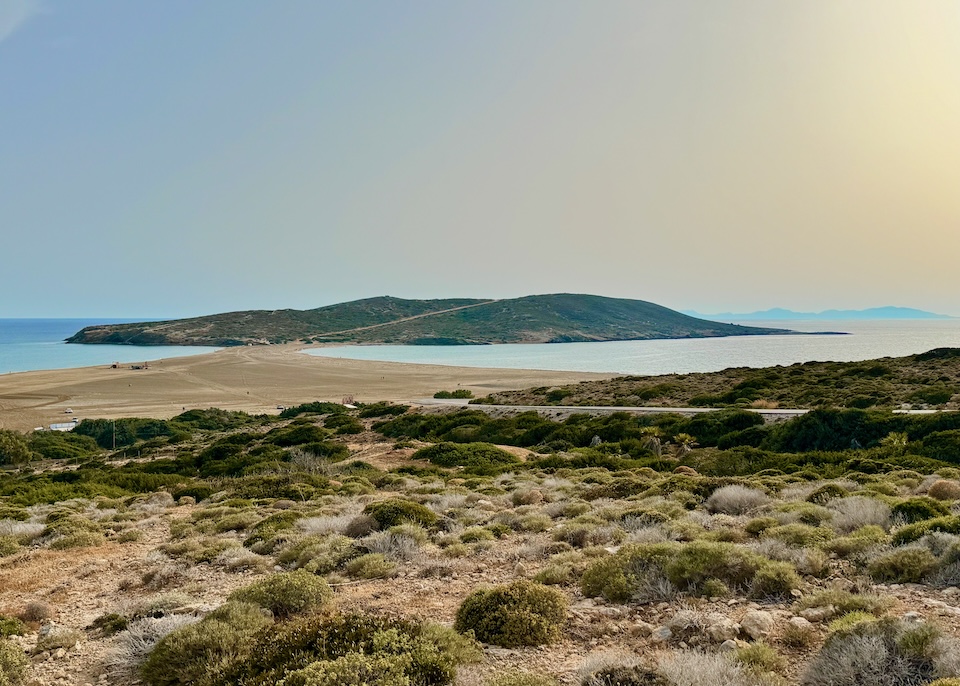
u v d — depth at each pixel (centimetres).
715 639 652
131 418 7650
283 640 664
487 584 984
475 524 1522
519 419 5003
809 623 676
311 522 1609
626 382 7325
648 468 2877
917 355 6212
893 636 557
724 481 1820
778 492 1781
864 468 2348
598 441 4097
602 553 1100
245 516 1805
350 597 943
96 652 812
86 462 5197
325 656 614
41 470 5016
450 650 627
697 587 833
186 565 1294
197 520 1941
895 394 4509
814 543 1004
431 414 5741
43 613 1001
